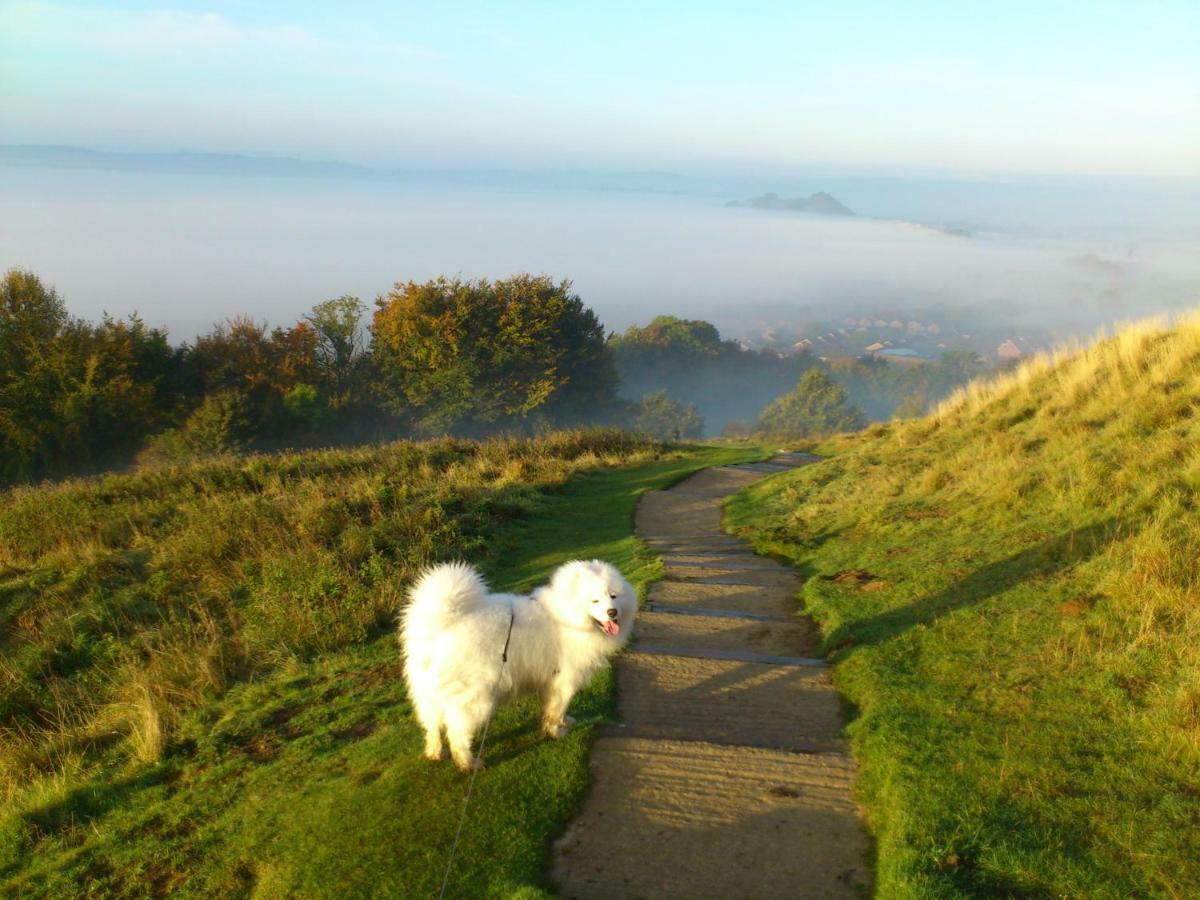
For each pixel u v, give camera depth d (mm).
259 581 11086
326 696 7590
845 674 6934
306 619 9422
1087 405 12859
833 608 8312
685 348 144750
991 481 11148
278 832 5293
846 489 13422
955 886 4176
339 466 18422
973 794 4934
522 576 11328
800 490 14250
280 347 57469
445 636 5535
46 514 14859
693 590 9570
